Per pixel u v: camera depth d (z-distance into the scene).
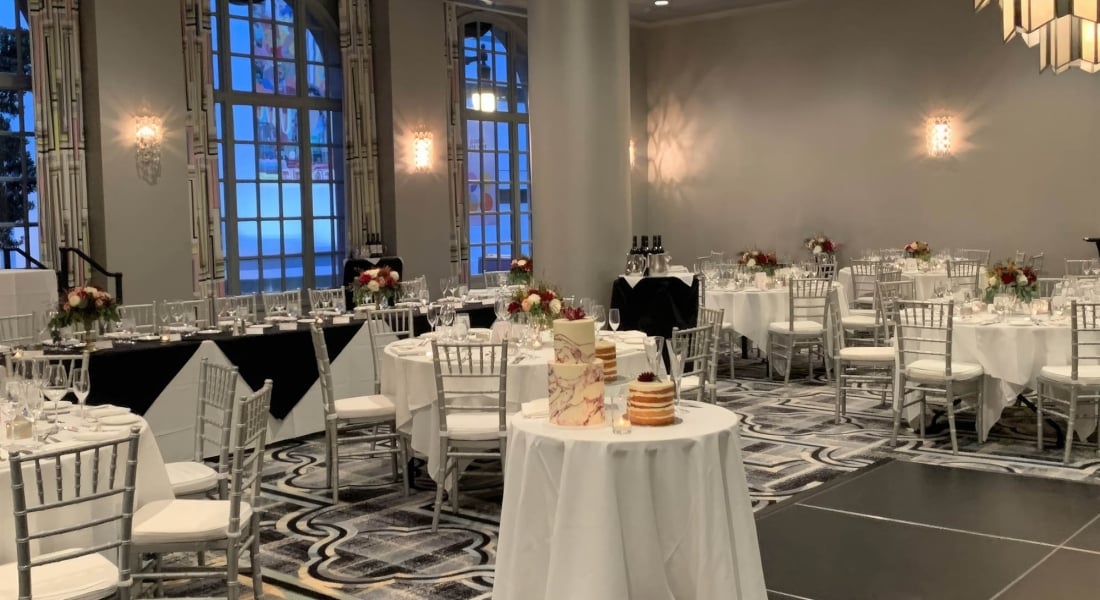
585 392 3.76
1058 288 8.78
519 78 14.84
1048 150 12.77
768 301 10.03
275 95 12.25
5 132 10.17
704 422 3.79
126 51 10.20
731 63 15.40
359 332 8.06
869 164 14.20
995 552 4.85
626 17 9.75
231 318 8.07
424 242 13.23
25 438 3.91
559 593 3.54
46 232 10.03
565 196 9.57
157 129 10.47
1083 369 6.52
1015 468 6.37
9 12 10.13
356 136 12.75
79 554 3.21
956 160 13.48
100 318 6.77
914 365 7.01
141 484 4.13
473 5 13.88
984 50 13.16
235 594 3.82
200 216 11.17
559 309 6.43
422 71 13.12
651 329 9.24
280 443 7.74
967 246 13.48
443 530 5.48
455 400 5.80
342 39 12.63
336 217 13.06
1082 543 4.94
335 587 4.66
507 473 3.88
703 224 15.88
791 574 4.66
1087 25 5.89
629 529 3.54
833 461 6.70
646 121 16.36
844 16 14.27
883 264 12.63
